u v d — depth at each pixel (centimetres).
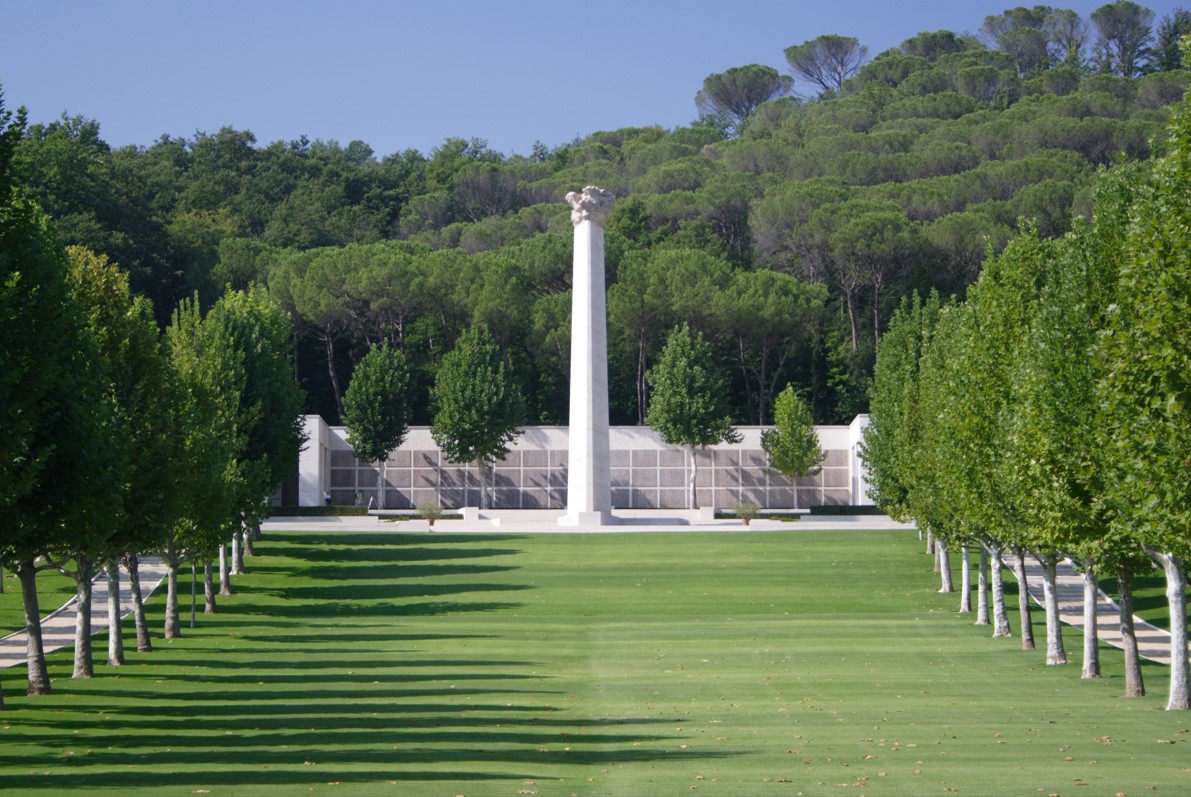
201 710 2823
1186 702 2786
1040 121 13850
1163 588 6088
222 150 16475
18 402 2536
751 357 11912
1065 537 3009
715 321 11050
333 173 16275
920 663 3778
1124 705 2888
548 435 10312
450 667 3688
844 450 10225
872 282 11719
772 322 11000
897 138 14650
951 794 1792
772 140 15625
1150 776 1938
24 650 4303
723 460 10238
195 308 5844
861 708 2820
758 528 8150
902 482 5531
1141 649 4334
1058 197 11450
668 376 9731
